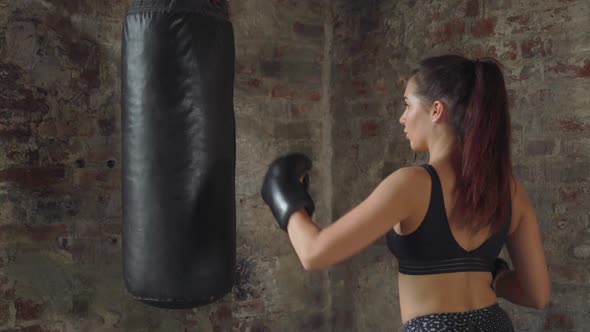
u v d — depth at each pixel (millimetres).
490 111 1438
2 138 2365
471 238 1445
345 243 1358
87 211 2572
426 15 2873
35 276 2449
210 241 1941
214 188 1959
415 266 1439
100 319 2598
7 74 2371
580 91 2385
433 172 1432
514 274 1663
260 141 3049
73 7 2525
